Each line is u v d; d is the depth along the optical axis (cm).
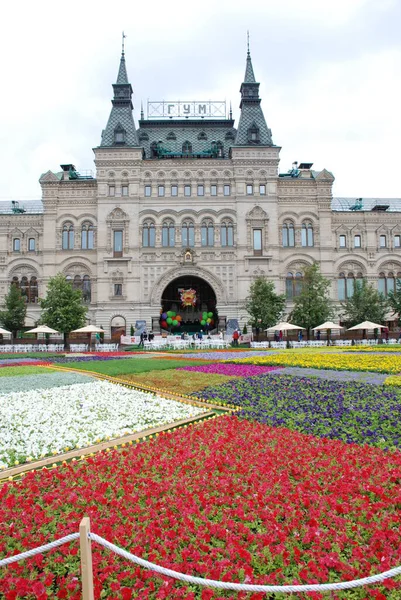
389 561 654
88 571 569
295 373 2534
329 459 1076
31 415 1614
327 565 657
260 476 977
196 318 7975
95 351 5562
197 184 6981
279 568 660
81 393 2053
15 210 7538
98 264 6831
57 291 5994
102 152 6912
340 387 2033
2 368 3175
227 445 1212
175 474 1018
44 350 5847
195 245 6888
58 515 835
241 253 6888
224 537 742
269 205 6962
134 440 1328
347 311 6619
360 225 7325
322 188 7162
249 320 6481
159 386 2275
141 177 6938
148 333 6681
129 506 859
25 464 1138
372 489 880
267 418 1519
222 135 7581
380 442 1196
